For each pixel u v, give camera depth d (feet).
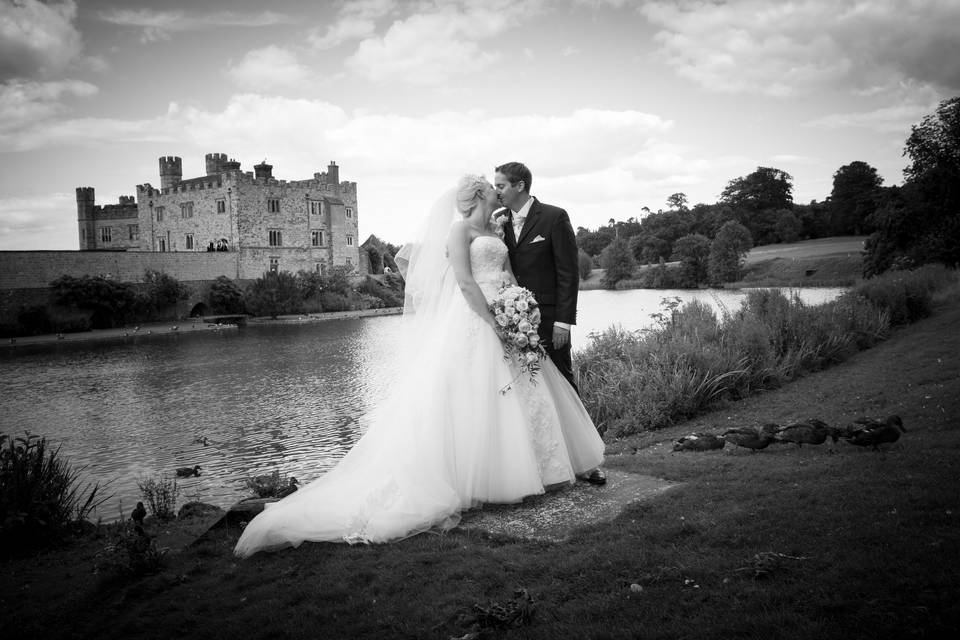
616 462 20.03
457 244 15.11
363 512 14.06
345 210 241.35
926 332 46.29
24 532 18.49
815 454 18.56
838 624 8.45
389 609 10.68
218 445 50.39
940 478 14.01
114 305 158.61
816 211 364.38
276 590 12.01
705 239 258.57
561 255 15.75
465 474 14.71
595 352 37.96
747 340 36.68
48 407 68.13
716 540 11.90
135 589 12.85
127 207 262.26
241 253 205.77
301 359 99.86
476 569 11.84
